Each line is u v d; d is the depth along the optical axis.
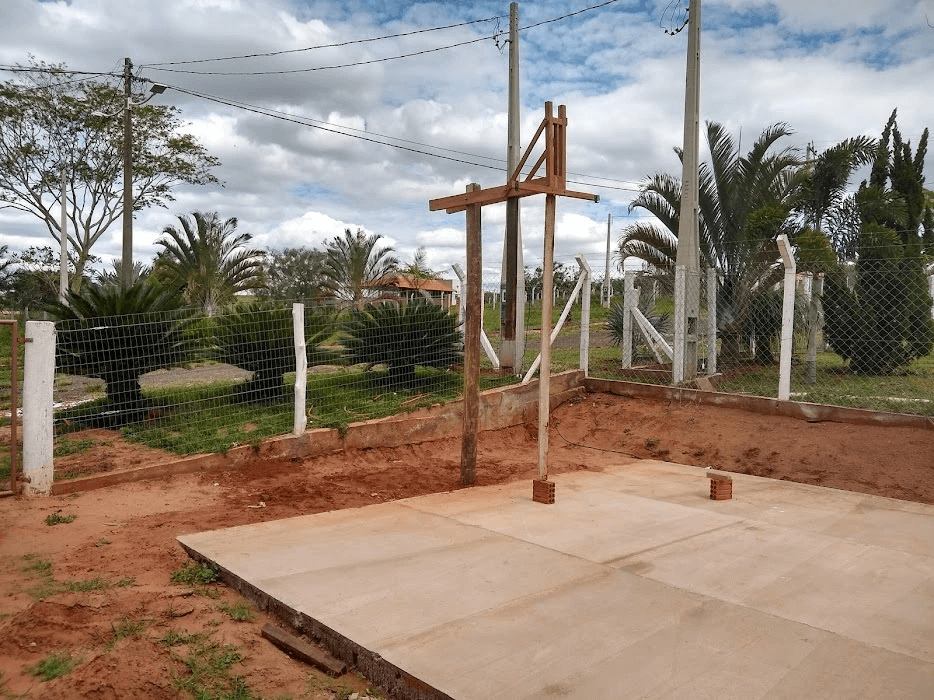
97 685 3.02
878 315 10.49
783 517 5.60
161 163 26.84
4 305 31.06
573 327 25.06
